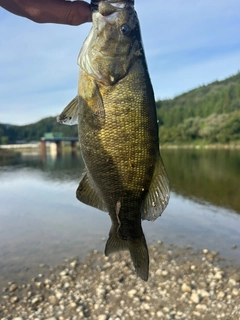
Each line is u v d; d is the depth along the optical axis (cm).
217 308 76
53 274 93
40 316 74
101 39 34
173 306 77
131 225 37
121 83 34
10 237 124
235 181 250
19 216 155
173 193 209
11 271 95
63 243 117
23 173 327
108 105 34
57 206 175
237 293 81
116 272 93
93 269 96
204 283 86
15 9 35
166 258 102
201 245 113
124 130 34
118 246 38
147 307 77
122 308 77
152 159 35
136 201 36
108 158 34
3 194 212
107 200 36
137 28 35
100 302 79
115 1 35
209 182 250
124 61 34
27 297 81
